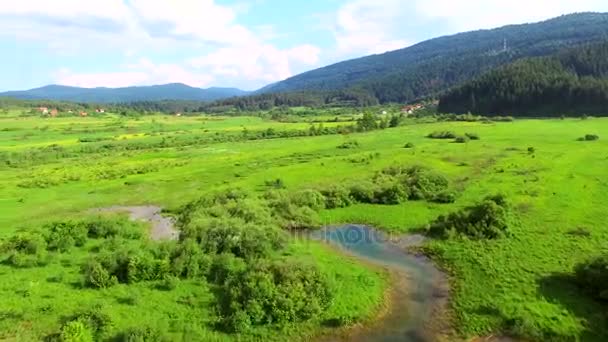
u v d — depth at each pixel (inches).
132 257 1699.1
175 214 2733.8
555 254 1797.5
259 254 1847.9
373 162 3740.2
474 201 2576.3
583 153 3722.9
